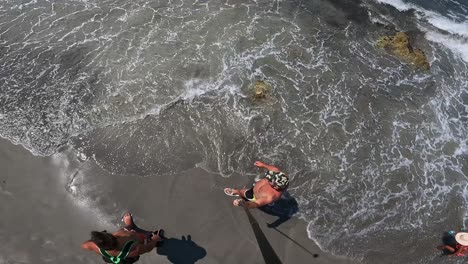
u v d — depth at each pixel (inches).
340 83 415.8
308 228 317.4
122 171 338.3
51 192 323.0
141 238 273.0
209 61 421.7
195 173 340.5
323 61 433.7
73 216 312.5
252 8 480.7
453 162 369.1
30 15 455.5
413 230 324.5
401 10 505.4
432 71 439.5
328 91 407.5
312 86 410.0
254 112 383.2
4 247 294.2
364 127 383.9
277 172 282.4
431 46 466.9
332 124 382.6
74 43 430.3
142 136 360.8
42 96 383.9
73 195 322.3
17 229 302.7
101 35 439.2
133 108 379.9
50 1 471.8
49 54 418.9
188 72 410.6
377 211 332.2
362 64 435.8
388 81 423.8
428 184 352.5
